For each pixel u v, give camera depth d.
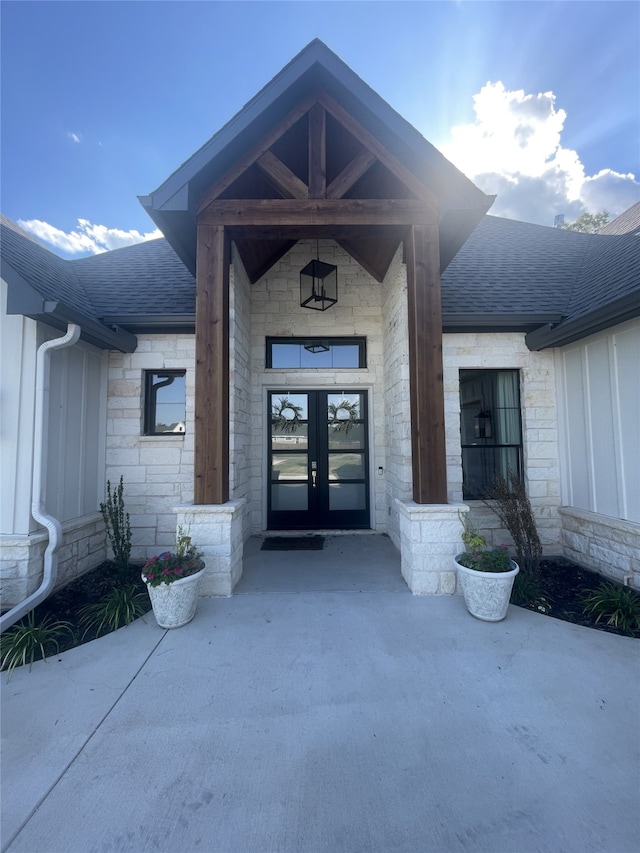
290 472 6.05
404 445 4.73
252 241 4.99
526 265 6.37
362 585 3.93
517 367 5.23
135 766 1.84
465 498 5.21
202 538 3.65
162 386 5.34
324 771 1.80
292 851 1.46
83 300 5.05
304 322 5.99
